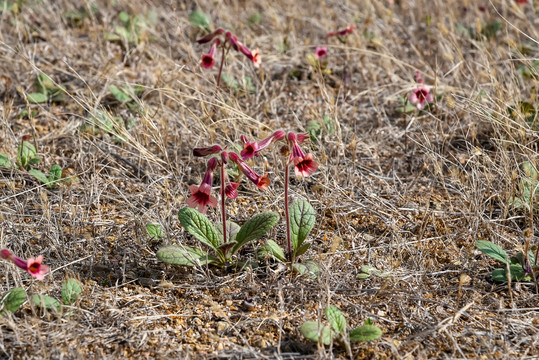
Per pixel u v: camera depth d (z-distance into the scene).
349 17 7.85
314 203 4.74
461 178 4.82
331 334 3.38
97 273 4.03
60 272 3.97
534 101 5.66
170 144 5.59
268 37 7.37
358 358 3.39
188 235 4.36
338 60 7.10
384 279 3.99
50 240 4.17
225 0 8.23
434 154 5.07
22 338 3.40
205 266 4.06
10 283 3.83
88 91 5.94
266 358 3.38
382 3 8.16
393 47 7.24
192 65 6.46
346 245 4.38
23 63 6.40
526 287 3.95
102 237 4.35
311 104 6.24
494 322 3.68
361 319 3.69
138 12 7.73
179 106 5.97
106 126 5.22
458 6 8.18
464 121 5.84
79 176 5.07
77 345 3.35
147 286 3.94
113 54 6.92
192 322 3.64
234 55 6.86
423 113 6.02
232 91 6.12
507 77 6.47
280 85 6.60
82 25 7.60
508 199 4.53
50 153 5.38
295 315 3.71
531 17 8.10
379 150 5.60
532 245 4.30
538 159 4.92
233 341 3.51
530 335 3.58
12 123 5.73
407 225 4.61
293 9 8.05
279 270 3.94
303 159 3.75
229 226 4.16
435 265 4.20
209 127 5.12
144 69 6.61
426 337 3.55
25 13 7.56
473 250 4.33
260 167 5.17
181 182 4.92
